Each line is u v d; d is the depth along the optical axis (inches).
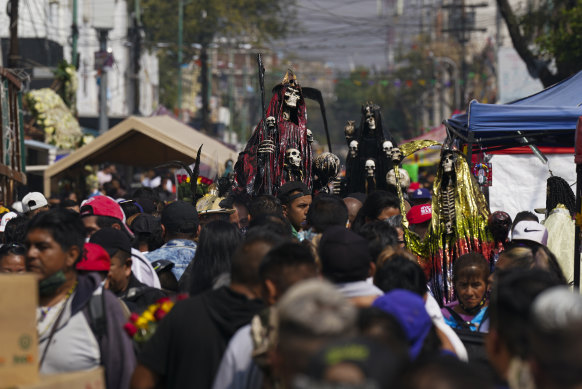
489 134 1080.8
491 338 288.0
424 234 701.9
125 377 379.2
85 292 385.1
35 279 299.7
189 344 354.9
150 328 382.3
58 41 3686.0
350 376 187.0
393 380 192.1
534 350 218.2
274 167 848.3
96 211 613.6
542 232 551.5
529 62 2645.2
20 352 296.8
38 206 897.5
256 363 315.9
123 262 485.4
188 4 5521.7
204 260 460.1
